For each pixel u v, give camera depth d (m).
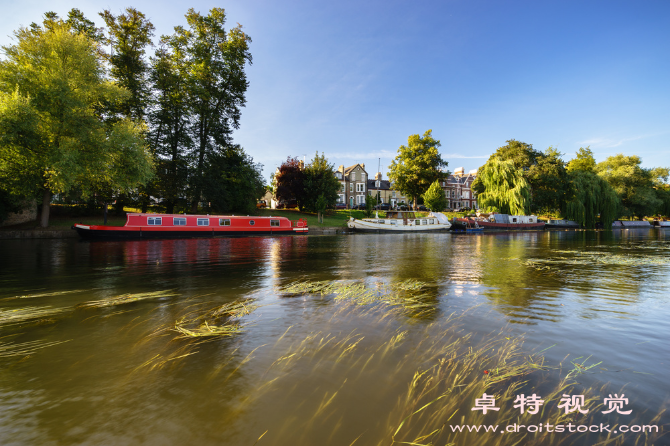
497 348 4.08
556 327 4.93
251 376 3.29
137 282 8.41
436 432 2.41
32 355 3.75
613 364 3.69
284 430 2.44
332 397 2.91
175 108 31.28
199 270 10.56
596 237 31.30
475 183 60.56
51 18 26.61
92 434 2.38
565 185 49.69
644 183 57.84
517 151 53.31
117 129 22.23
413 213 48.69
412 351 3.95
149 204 32.81
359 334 4.54
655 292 7.40
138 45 29.56
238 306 5.94
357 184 69.88
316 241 25.05
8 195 21.56
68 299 6.49
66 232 23.25
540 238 29.81
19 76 19.86
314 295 6.91
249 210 39.75
